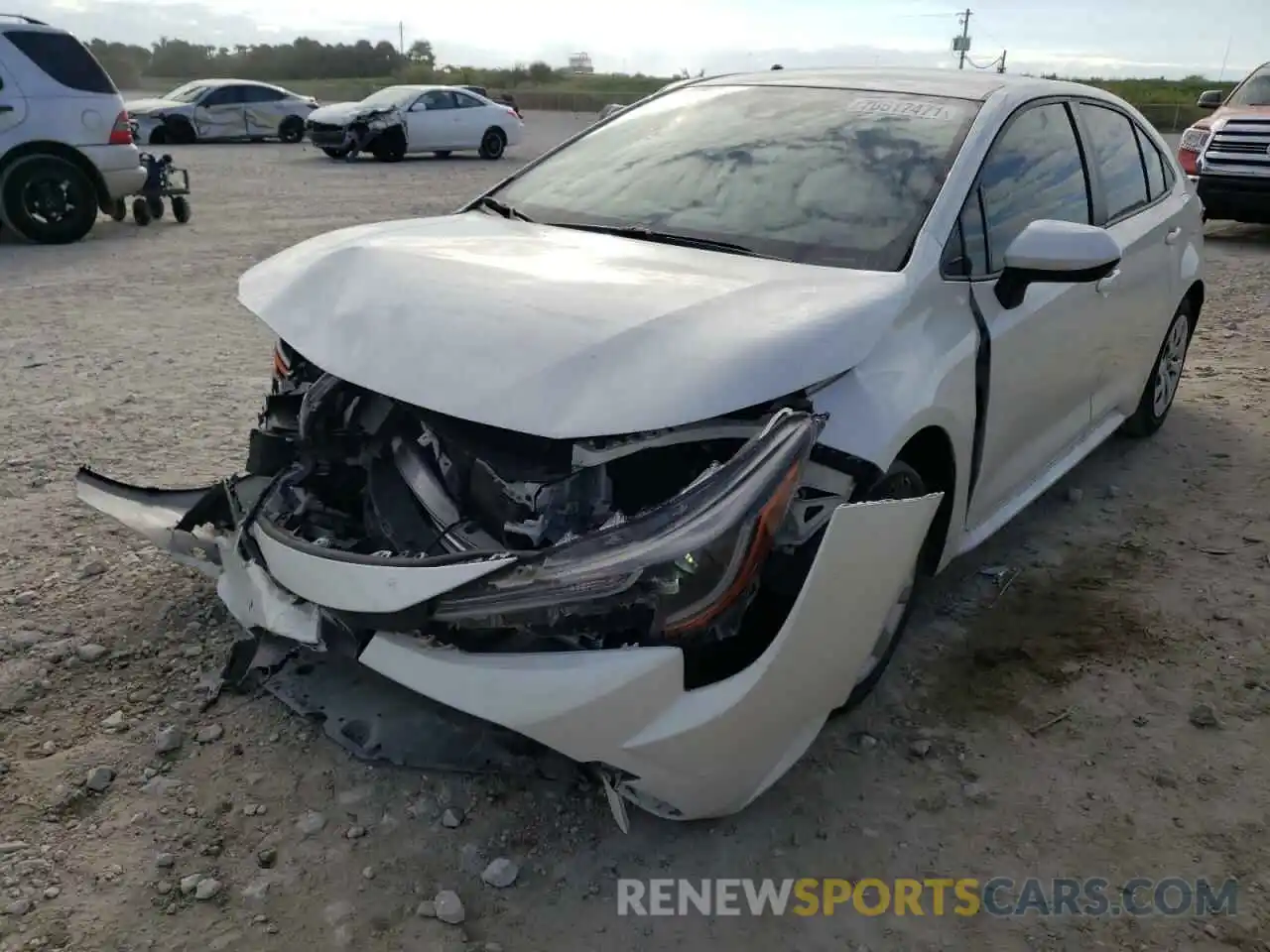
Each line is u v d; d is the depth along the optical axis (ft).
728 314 8.32
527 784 9.00
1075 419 13.74
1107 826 8.92
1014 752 9.80
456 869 8.16
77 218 35.40
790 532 7.91
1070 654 11.43
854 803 9.08
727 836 8.64
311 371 10.27
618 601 7.15
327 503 9.55
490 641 7.68
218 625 11.18
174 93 84.79
